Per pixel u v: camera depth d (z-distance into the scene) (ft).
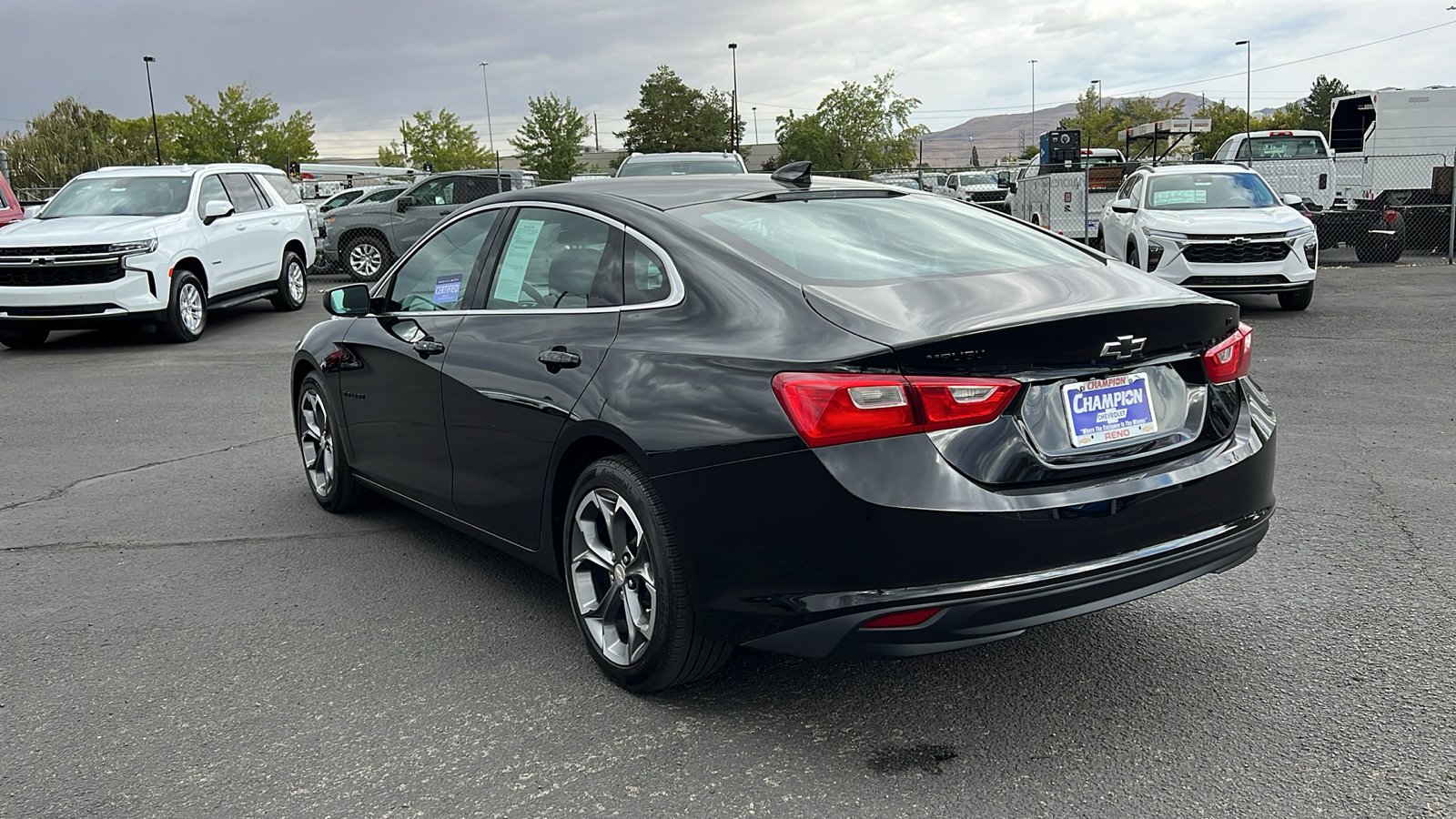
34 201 112.88
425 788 9.39
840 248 11.12
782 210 11.96
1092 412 9.50
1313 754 9.47
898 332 9.07
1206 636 12.03
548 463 11.51
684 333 10.35
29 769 9.86
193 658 12.21
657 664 10.45
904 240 11.60
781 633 9.46
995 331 8.91
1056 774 9.29
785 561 9.27
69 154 196.95
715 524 9.67
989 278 10.60
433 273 14.38
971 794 9.03
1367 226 60.03
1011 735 9.99
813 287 10.02
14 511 18.33
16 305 37.88
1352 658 11.36
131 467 21.26
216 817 9.01
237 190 46.65
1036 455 9.16
